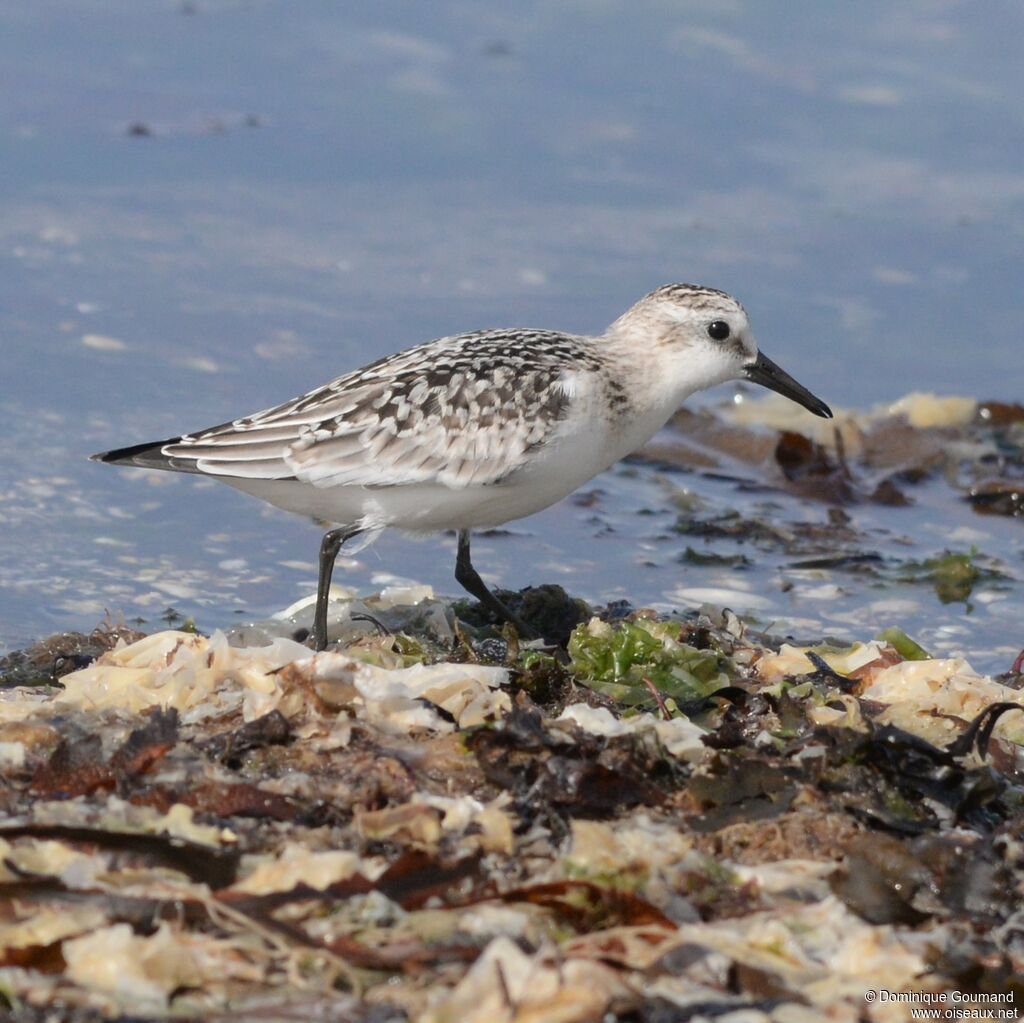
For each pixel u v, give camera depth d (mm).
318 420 10773
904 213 19844
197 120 20250
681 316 11695
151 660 9672
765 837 7883
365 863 7348
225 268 17562
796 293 18250
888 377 17094
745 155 20750
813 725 9164
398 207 19156
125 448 11008
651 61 22125
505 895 7020
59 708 9117
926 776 8477
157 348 15852
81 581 12234
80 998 6344
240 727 8602
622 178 20156
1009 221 19766
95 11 22062
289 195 19188
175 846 7168
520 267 18062
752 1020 6344
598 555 13719
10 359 15359
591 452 11227
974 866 7598
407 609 11477
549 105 21297
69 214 18234
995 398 16859
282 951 6598
